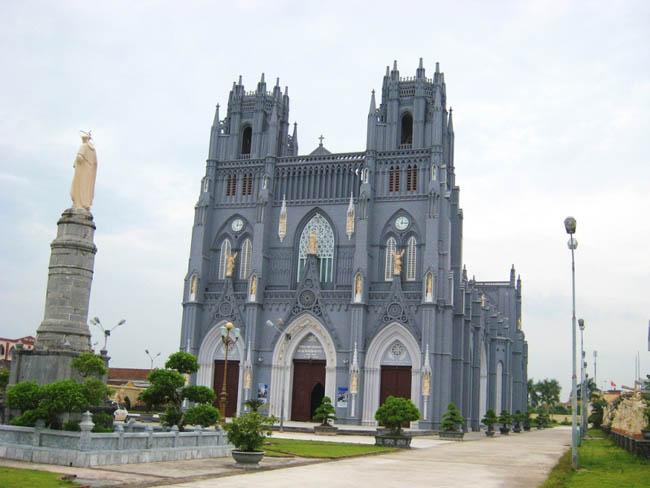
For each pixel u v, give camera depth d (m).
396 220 86.06
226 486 25.34
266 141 94.94
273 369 84.94
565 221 44.38
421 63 90.06
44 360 42.56
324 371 84.81
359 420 79.94
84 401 31.98
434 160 84.75
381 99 92.12
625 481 32.09
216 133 96.00
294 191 91.12
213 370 88.25
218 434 38.81
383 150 88.25
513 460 44.72
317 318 84.25
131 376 145.12
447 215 84.19
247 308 86.38
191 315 88.62
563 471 35.78
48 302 44.47
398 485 27.78
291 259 88.88
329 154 90.25
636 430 58.28
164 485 25.31
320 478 29.06
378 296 83.19
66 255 44.78
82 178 46.59
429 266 80.75
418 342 79.94
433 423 77.75
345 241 87.44
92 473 27.64
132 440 32.66
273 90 96.94
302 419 84.25
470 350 91.31
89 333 45.06
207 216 92.19
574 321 43.41
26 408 32.97
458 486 28.39
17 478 24.55
